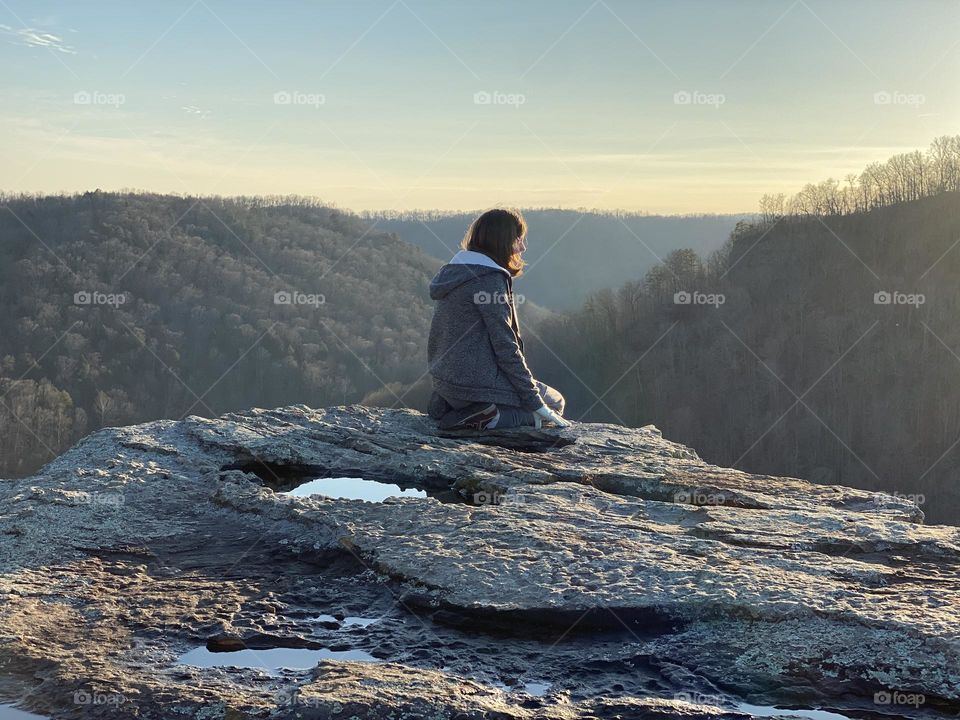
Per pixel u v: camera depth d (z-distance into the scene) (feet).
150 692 5.64
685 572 7.47
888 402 156.56
